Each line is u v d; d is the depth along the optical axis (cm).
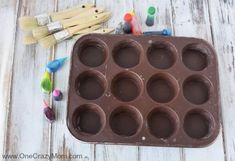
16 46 65
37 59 64
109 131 55
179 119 56
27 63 64
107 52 59
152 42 60
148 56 60
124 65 60
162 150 59
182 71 59
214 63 59
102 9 67
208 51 60
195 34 66
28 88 62
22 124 60
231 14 68
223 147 60
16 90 62
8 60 64
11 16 67
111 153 59
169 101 57
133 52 61
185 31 67
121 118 58
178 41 60
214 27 67
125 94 59
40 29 64
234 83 63
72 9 66
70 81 57
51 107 61
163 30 64
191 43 60
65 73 63
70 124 55
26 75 63
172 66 59
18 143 59
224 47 66
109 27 66
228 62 65
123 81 60
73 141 59
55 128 60
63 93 62
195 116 58
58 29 64
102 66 58
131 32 64
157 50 62
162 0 68
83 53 61
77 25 65
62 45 65
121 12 68
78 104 56
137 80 59
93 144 59
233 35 67
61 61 63
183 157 59
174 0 68
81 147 59
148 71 59
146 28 66
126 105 57
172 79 59
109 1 68
